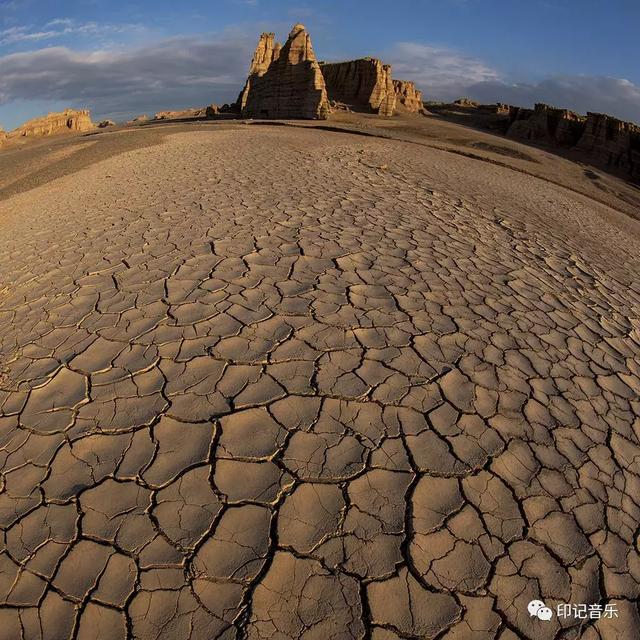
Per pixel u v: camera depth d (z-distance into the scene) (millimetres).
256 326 3869
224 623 1958
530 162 27625
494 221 9273
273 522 2338
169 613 1990
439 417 3061
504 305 4938
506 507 2537
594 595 2219
